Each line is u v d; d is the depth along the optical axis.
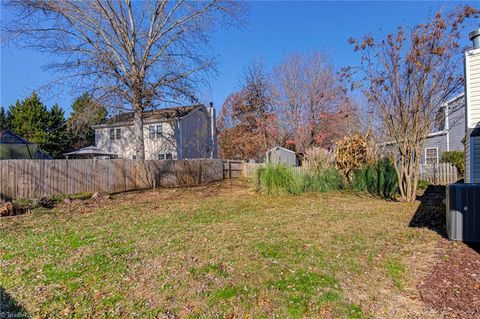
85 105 17.03
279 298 3.05
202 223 6.85
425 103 9.18
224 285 3.40
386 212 7.77
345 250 4.52
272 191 11.84
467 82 7.28
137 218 7.71
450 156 16.80
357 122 24.39
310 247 4.69
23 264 4.32
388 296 3.07
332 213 7.70
